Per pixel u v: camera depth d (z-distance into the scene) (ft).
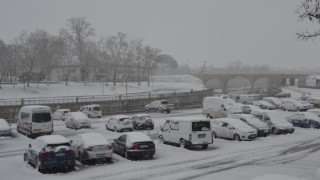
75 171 69.15
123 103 207.21
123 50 314.96
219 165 73.46
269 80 406.00
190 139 90.43
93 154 74.02
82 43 294.66
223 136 109.81
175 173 66.74
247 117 117.08
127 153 80.33
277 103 206.59
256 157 81.82
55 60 285.23
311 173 64.69
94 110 172.65
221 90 407.85
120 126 123.13
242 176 63.98
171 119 97.50
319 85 379.76
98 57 315.17
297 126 139.74
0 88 223.92
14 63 284.41
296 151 89.30
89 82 287.07
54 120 165.07
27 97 215.51
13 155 84.33
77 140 79.10
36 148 70.08
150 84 314.96
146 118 129.70
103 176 64.80
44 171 69.15
